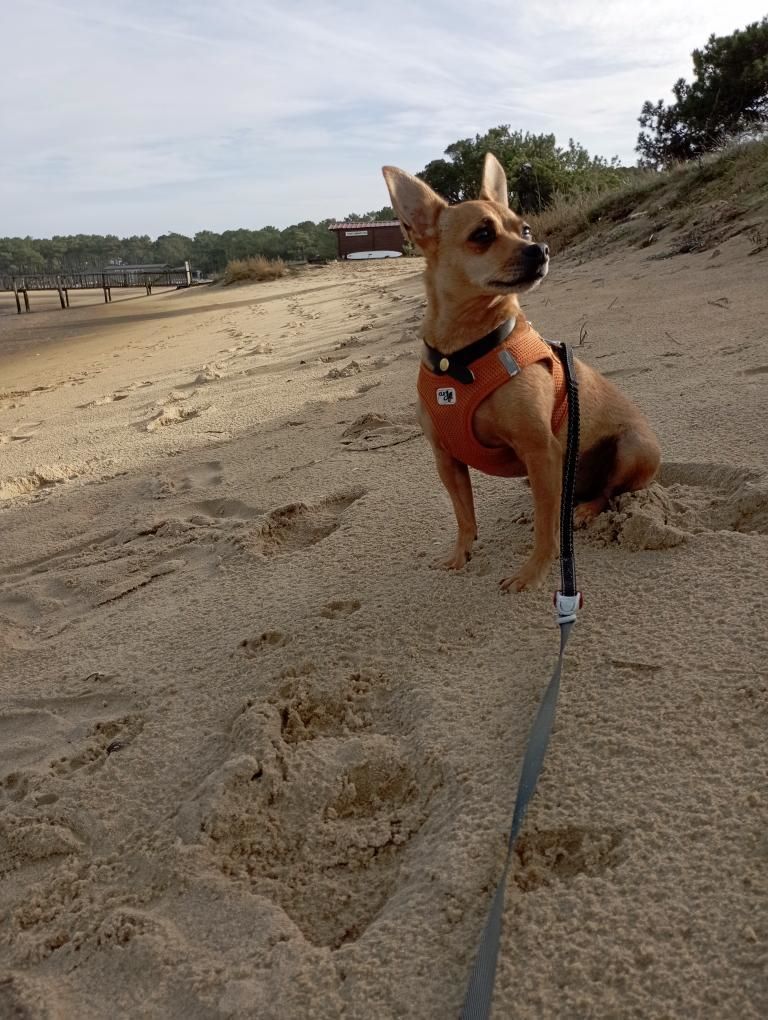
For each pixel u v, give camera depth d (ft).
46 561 3.67
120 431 6.01
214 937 1.51
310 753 1.94
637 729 1.79
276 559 3.10
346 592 2.71
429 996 1.30
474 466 2.74
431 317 2.65
